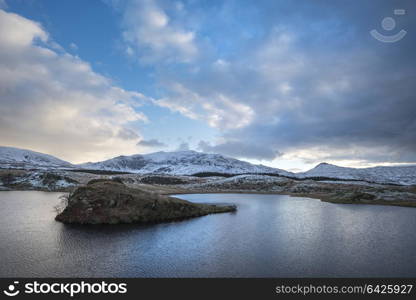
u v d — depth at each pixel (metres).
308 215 55.91
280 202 87.12
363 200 85.44
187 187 166.00
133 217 45.41
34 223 42.56
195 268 23.50
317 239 33.94
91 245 30.45
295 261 25.38
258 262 25.11
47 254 26.95
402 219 50.50
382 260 25.70
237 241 32.84
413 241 32.91
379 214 57.53
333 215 55.75
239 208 68.69
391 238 34.53
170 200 53.53
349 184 150.50
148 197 50.81
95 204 44.94
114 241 32.31
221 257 26.47
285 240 33.41
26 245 30.03
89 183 52.00
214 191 142.62
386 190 98.12
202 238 34.34
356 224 44.91
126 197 48.09
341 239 34.00
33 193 104.81
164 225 43.12
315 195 113.94
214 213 58.44
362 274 22.47
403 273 22.66
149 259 25.80
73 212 44.31
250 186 161.12
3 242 31.19
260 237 35.09
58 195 96.44
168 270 23.06
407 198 85.44
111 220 43.41
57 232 36.44
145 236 35.16
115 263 24.61
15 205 66.00
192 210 55.22
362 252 28.28
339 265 24.41
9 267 23.41
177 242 32.22
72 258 25.84
